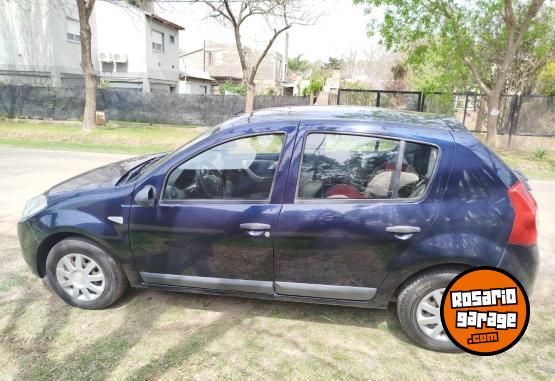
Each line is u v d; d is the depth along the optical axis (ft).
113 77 84.53
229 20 56.80
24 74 71.56
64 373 8.14
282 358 8.71
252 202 9.14
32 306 10.43
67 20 73.41
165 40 91.76
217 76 151.74
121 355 8.69
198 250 9.48
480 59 45.57
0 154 32.58
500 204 8.36
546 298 11.37
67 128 52.21
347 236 8.71
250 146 9.37
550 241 15.94
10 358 8.54
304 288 9.31
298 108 10.90
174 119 63.98
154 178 9.53
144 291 11.32
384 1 40.47
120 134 48.96
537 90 61.72
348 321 10.13
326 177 9.03
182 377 8.09
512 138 47.29
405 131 8.85
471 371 8.46
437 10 40.24
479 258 8.35
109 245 9.80
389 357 8.85
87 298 10.28
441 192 8.51
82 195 10.04
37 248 10.26
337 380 8.11
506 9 38.27
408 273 8.77
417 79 70.85
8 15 69.82
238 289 9.65
